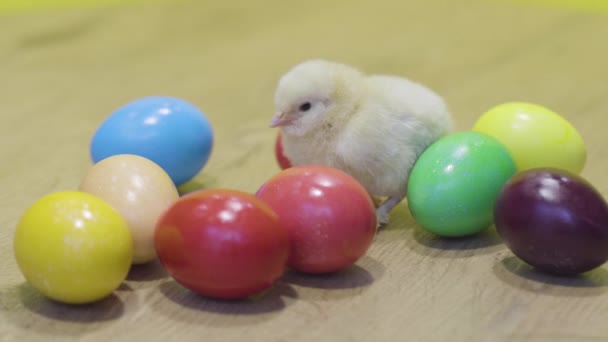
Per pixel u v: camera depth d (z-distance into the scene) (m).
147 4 1.32
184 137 0.58
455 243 0.54
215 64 1.00
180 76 0.95
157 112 0.59
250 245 0.45
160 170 0.51
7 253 0.52
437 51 1.04
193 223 0.45
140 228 0.49
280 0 1.36
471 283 0.49
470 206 0.52
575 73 0.93
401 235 0.55
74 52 1.05
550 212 0.47
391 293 0.48
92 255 0.44
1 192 0.61
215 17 1.25
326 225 0.47
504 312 0.46
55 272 0.44
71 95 0.86
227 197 0.46
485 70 0.95
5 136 0.73
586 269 0.48
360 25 1.19
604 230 0.47
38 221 0.45
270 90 0.89
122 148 0.57
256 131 0.75
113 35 1.14
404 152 0.55
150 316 0.46
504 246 0.53
